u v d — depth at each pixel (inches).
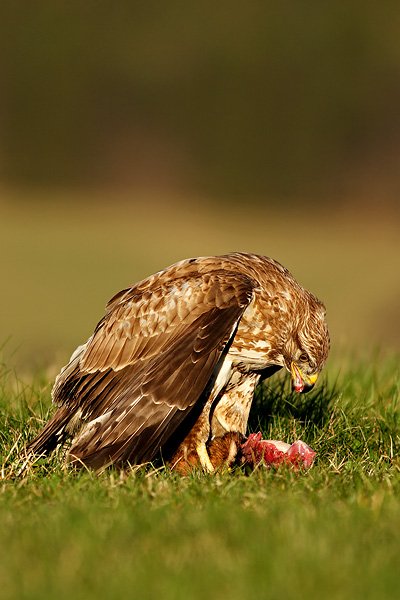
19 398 454.9
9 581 245.1
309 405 451.8
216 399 416.2
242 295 394.9
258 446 398.9
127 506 308.7
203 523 285.3
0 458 384.2
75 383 410.0
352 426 433.4
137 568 251.8
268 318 412.2
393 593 237.5
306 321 421.4
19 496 330.3
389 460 394.6
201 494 326.6
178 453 401.1
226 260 418.9
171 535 276.4
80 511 298.2
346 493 327.6
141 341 398.0
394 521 287.4
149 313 399.2
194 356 379.6
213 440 413.7
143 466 366.6
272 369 432.5
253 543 267.6
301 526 278.5
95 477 353.7
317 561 253.9
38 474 370.0
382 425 433.7
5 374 497.4
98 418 374.3
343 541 268.8
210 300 392.8
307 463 386.3
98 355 406.6
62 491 333.4
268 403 455.2
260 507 306.2
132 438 367.6
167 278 412.2
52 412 430.6
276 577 245.1
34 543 269.3
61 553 261.1
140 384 372.5
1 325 1433.3
